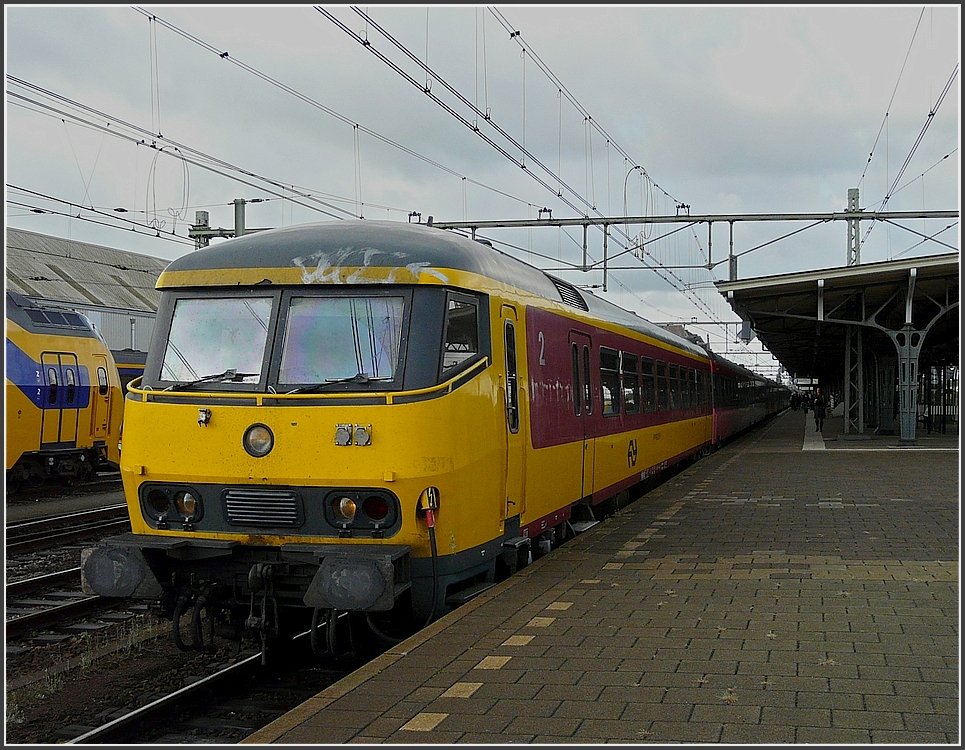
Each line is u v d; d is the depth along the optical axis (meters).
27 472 21.12
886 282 26.86
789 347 49.69
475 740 4.98
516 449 8.92
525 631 7.15
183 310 8.10
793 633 6.93
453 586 8.38
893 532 11.69
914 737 4.90
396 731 5.14
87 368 22.50
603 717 5.29
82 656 8.70
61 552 14.08
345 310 7.76
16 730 6.95
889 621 7.23
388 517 7.40
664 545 10.98
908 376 28.17
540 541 10.67
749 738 4.93
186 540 7.64
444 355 7.74
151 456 7.81
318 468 7.41
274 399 7.55
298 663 8.41
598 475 12.51
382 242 7.96
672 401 19.22
